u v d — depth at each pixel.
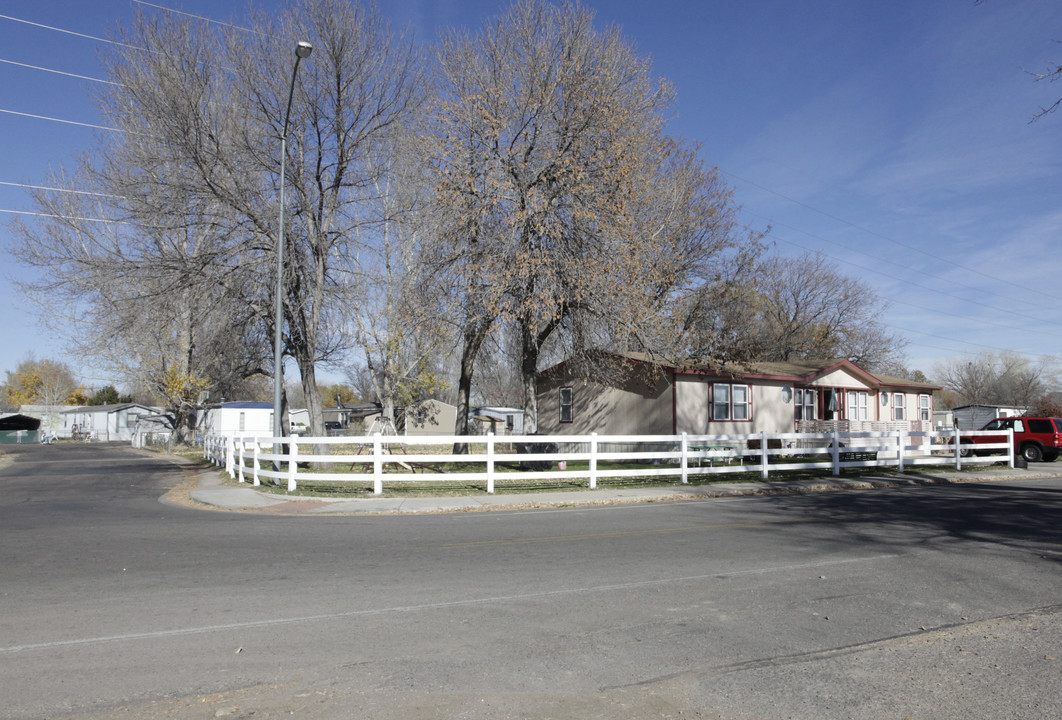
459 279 20.94
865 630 6.12
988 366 77.19
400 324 24.45
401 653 5.54
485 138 20.73
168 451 44.12
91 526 12.26
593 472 17.75
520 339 23.69
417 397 46.50
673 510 14.31
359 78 21.12
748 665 5.29
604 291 19.92
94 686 4.89
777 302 49.81
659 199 28.45
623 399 28.34
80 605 6.91
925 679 5.02
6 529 11.91
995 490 18.16
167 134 19.61
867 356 52.44
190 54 20.05
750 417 28.86
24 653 5.54
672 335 24.34
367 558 9.20
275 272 21.14
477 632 6.06
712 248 34.25
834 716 4.44
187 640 5.86
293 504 15.37
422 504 15.08
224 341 23.20
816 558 9.12
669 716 4.44
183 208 20.45
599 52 21.36
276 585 7.71
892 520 12.56
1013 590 7.47
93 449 53.22
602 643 5.77
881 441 27.27
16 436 73.69
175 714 4.45
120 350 34.97
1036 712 4.48
